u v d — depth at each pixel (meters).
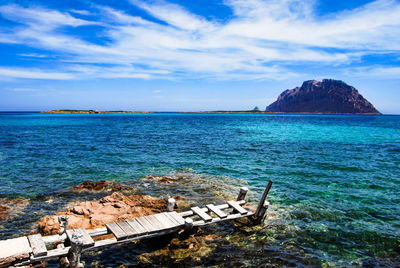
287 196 14.54
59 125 70.69
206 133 51.03
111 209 11.36
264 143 36.16
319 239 9.88
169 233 9.58
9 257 6.68
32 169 19.69
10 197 13.64
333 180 17.81
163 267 8.00
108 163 22.14
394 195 14.88
